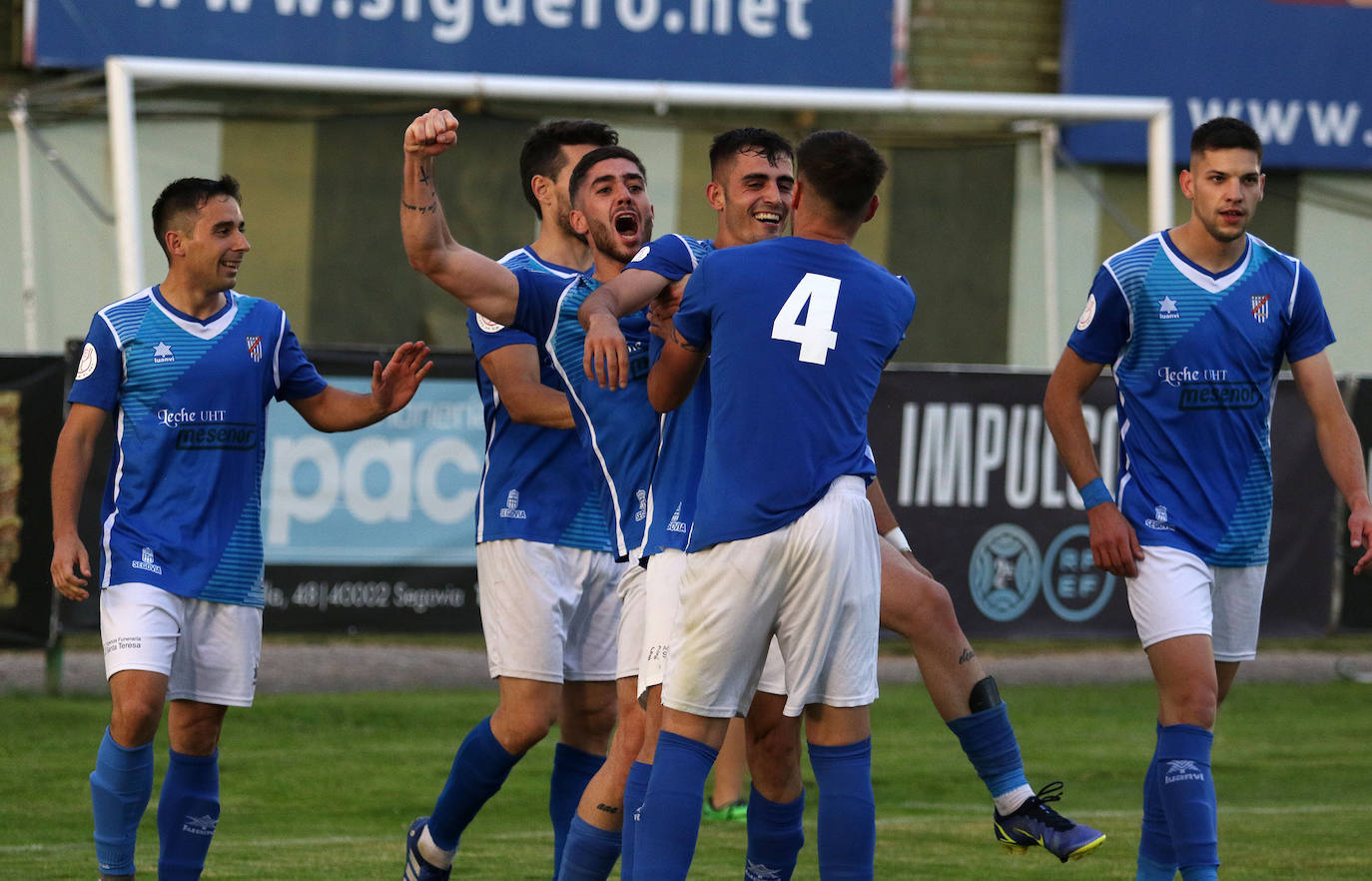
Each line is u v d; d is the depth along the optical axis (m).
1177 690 16.36
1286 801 25.59
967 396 36.25
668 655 14.37
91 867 19.30
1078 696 36.41
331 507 34.03
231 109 42.81
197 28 42.78
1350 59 49.19
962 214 47.50
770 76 46.09
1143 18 48.12
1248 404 17.03
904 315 14.70
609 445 16.36
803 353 14.00
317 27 43.50
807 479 13.88
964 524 36.28
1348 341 50.44
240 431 17.69
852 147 14.45
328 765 27.28
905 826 23.08
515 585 17.67
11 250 42.16
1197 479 16.91
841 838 14.24
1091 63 48.00
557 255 18.45
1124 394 17.28
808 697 14.24
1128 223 48.69
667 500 15.21
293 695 33.81
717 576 13.91
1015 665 40.69
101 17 42.19
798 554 13.82
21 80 42.75
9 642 32.47
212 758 17.75
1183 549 16.72
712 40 45.69
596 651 18.27
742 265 14.23
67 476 17.44
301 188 43.50
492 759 17.50
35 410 32.38
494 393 18.11
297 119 43.31
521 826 23.23
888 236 47.12
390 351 34.16
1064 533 36.84
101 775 16.98
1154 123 45.00
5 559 32.34
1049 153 47.69
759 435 13.91
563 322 16.38
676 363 14.58
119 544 17.22
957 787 26.56
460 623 34.88
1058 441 17.52
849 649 14.18
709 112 45.88
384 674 36.75
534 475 17.88
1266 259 17.23
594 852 15.68
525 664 17.53
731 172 15.92
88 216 42.59
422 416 34.53
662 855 13.83
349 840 21.72
